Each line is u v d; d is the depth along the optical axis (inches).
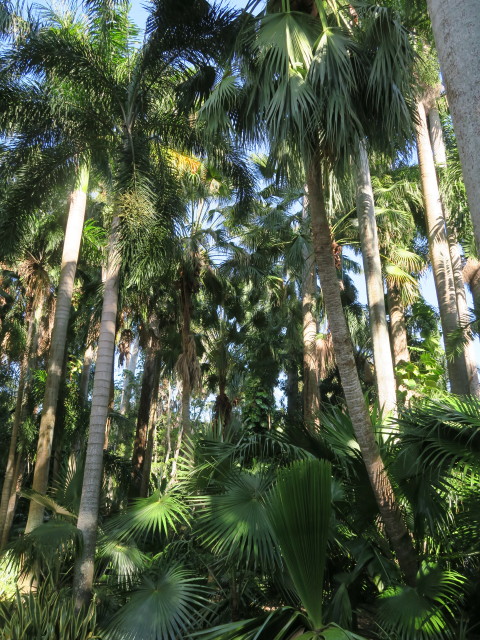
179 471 260.7
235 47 250.4
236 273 679.7
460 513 212.4
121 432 1170.0
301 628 163.9
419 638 175.5
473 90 119.3
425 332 810.2
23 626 220.2
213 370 900.6
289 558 164.7
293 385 975.6
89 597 268.7
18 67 371.2
